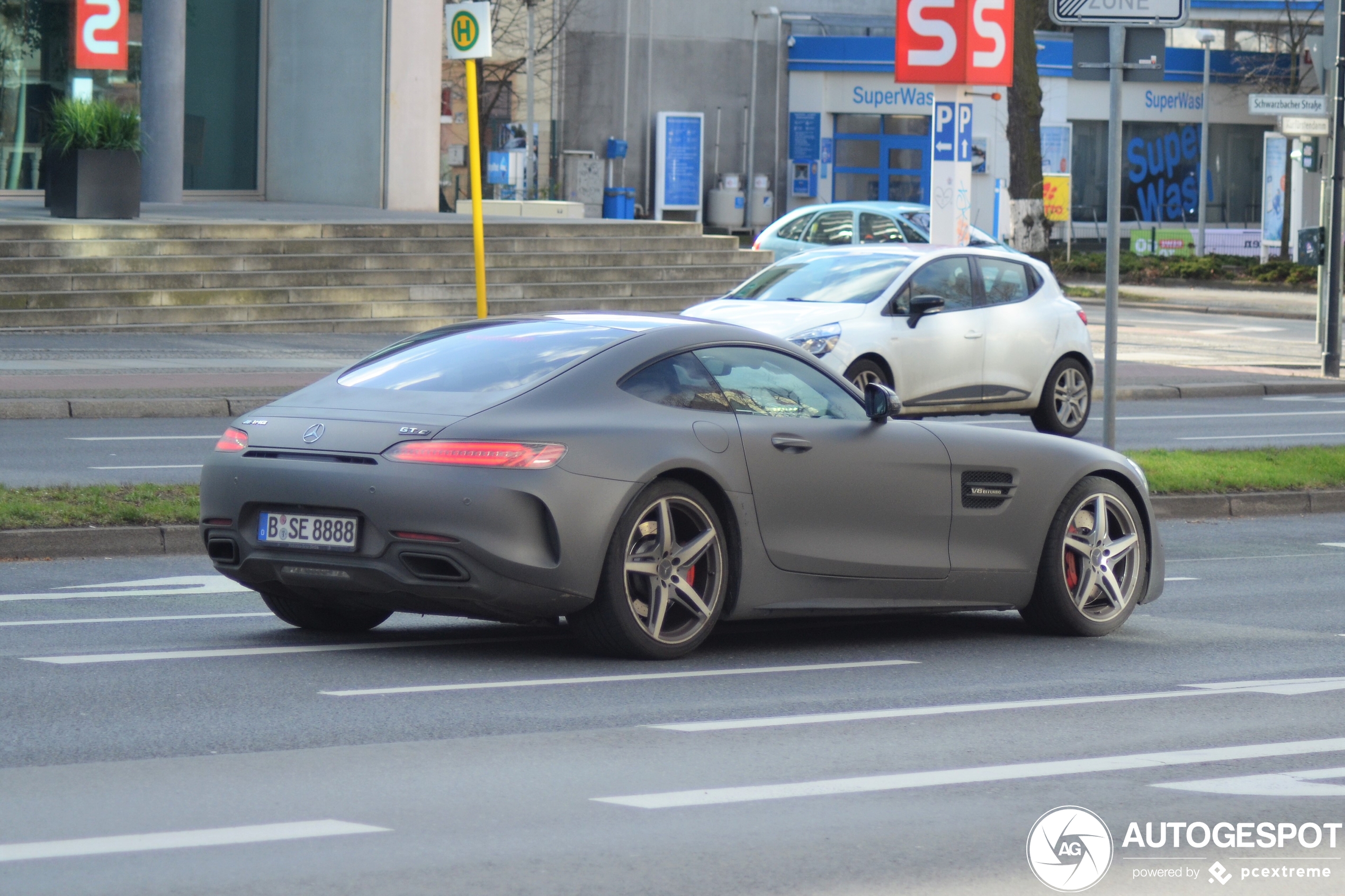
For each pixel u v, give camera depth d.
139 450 18.53
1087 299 49.31
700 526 9.71
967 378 21.36
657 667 9.64
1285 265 53.41
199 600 11.49
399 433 9.23
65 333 28.45
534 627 10.83
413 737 7.89
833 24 65.50
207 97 43.16
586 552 9.22
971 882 5.98
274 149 44.06
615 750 7.73
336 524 9.26
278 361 25.91
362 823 6.48
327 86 43.09
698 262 36.81
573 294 34.31
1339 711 8.95
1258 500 18.02
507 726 8.16
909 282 21.11
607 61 61.72
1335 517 18.05
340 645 10.08
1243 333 40.62
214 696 8.63
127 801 6.73
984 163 62.94
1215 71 67.12
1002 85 30.08
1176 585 13.53
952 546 10.66
